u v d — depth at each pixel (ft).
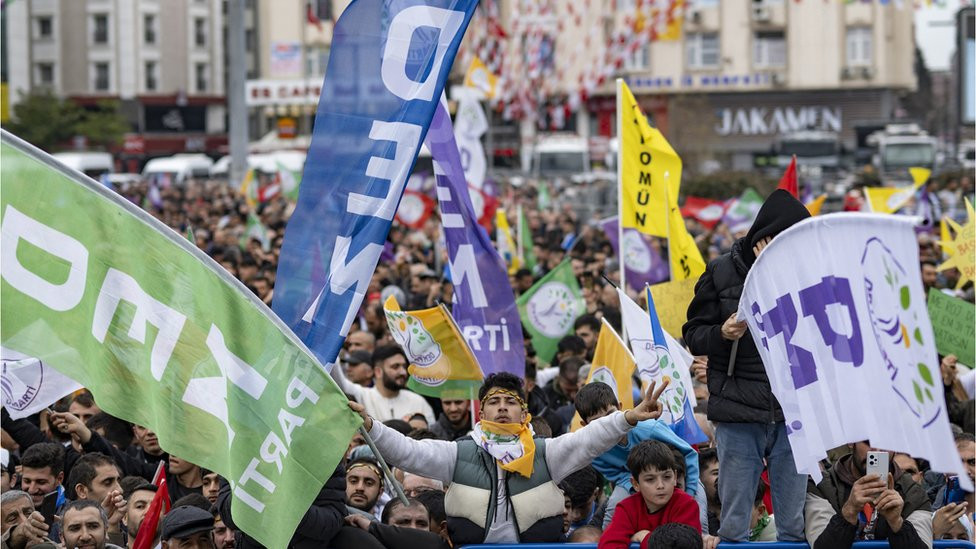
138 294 27.07
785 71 341.62
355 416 28.45
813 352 26.76
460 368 45.75
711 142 330.34
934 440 24.52
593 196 231.30
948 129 346.13
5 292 26.16
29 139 345.10
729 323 29.53
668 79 343.87
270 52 356.59
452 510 31.81
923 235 108.88
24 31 390.42
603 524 36.01
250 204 170.30
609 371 44.19
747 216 125.59
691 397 39.17
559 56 305.12
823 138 285.84
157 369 27.07
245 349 27.78
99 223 26.81
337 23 34.32
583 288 79.36
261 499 27.43
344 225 33.88
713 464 37.42
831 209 199.93
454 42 34.14
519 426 31.91
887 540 30.32
